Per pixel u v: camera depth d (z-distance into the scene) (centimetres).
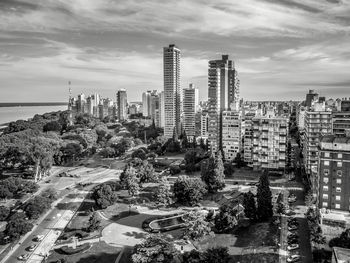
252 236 17850
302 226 18750
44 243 18762
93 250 17562
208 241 17750
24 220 19950
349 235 15100
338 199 18175
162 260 14988
